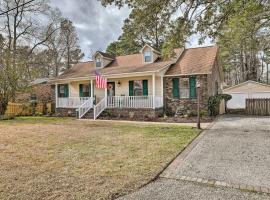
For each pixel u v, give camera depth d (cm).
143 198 364
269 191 387
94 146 714
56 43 3881
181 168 508
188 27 798
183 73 1642
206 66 1627
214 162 548
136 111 1647
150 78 1789
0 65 1748
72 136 897
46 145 732
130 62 2073
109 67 2108
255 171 480
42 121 1523
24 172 474
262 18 970
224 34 1052
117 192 381
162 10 752
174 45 823
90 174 462
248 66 3359
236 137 821
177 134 909
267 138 789
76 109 1872
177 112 1661
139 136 881
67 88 2209
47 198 358
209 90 1627
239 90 2434
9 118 1705
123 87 1916
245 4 689
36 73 1995
